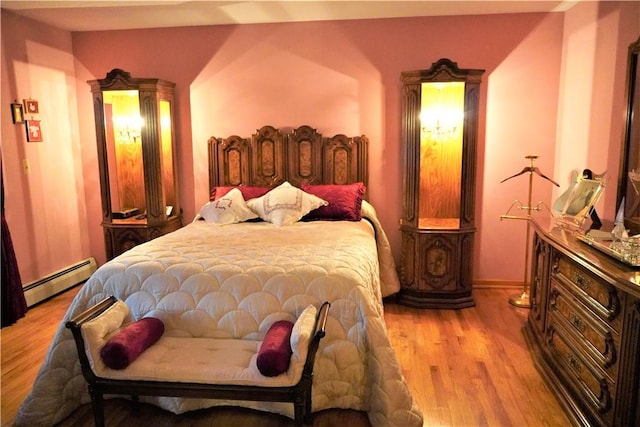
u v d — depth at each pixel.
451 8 3.82
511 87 4.05
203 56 4.31
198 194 4.51
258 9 3.80
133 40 4.36
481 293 4.22
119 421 2.37
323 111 4.25
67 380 2.41
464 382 2.71
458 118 4.05
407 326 3.52
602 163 3.32
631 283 1.75
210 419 2.39
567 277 2.55
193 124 4.41
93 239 4.71
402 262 4.04
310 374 2.00
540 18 3.94
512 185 4.18
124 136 4.46
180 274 2.49
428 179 4.20
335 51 4.17
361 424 2.33
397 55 4.11
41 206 4.10
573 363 2.41
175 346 2.27
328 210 3.90
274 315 2.37
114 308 2.29
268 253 2.75
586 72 3.56
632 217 2.72
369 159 4.26
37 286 4.00
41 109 4.08
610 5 3.23
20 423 2.33
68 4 3.61
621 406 1.91
